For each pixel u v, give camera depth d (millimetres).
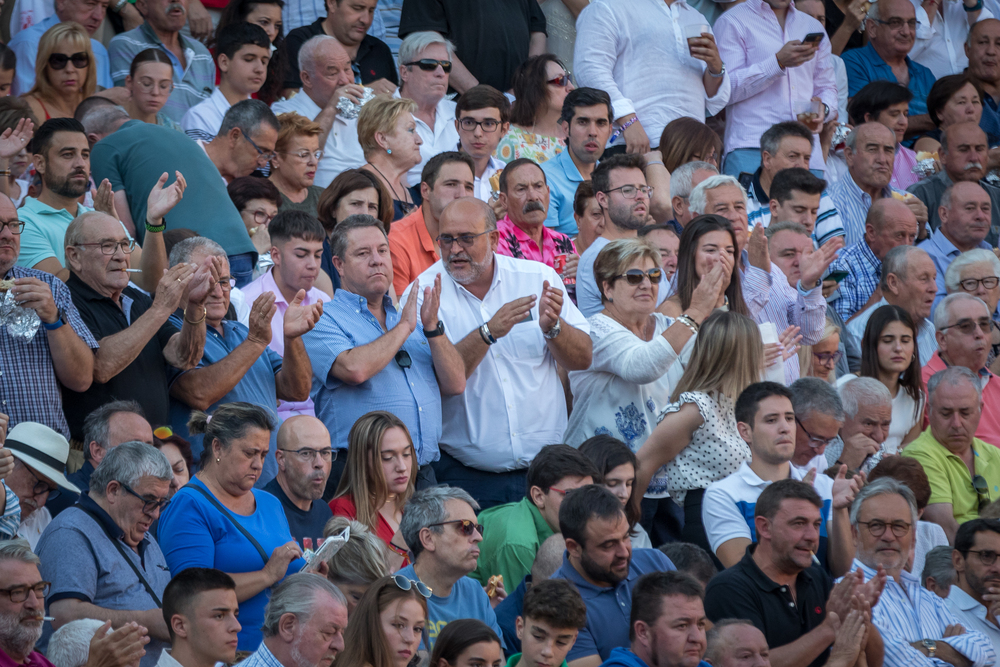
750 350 22547
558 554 19172
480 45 35938
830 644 18703
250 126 27891
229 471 18922
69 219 24000
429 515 18562
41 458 19016
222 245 24984
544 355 24391
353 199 26500
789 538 19141
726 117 38406
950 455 26469
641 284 24047
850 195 35594
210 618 16281
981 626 21656
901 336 27578
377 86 34625
